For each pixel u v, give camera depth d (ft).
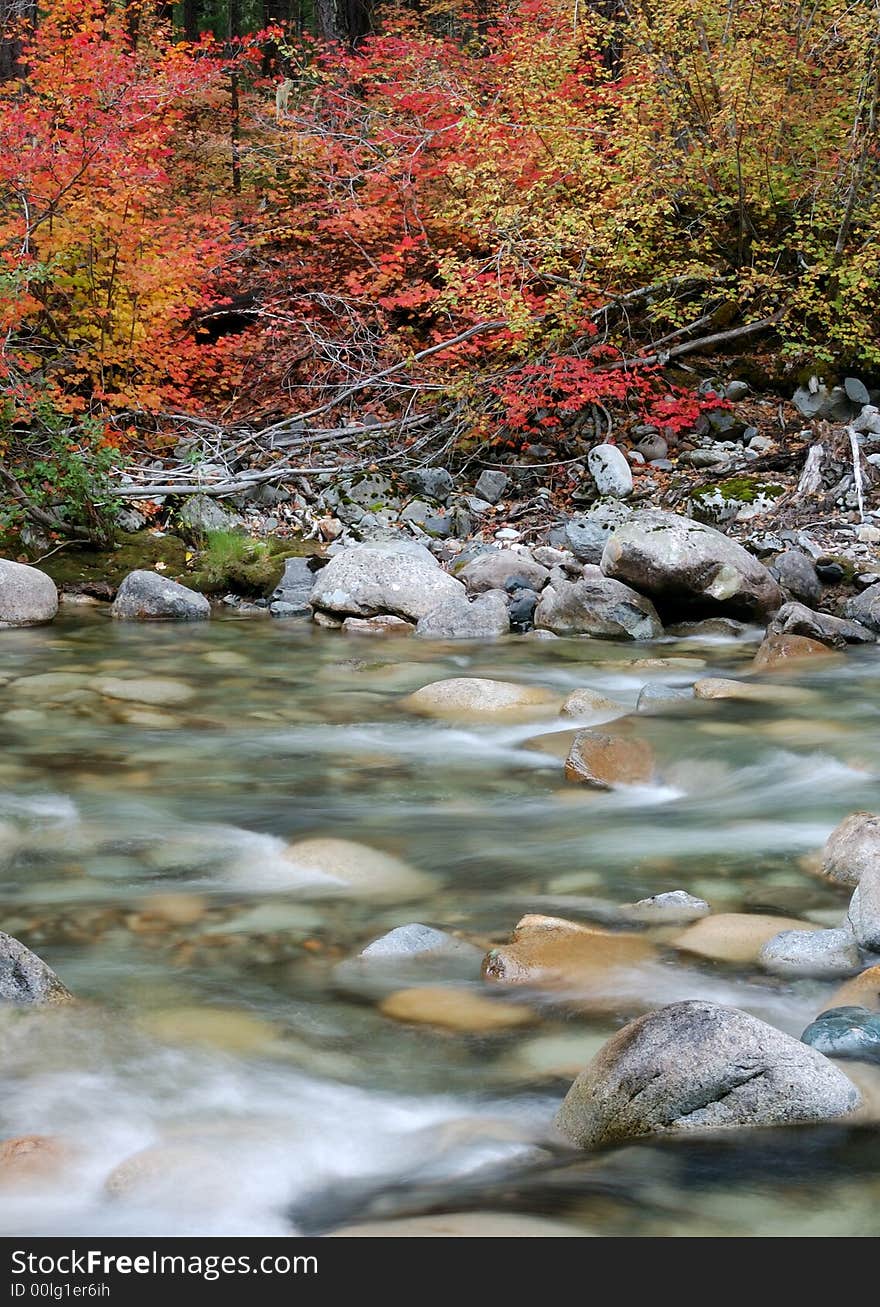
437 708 21.18
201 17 82.07
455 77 40.83
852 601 27.53
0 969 10.50
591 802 16.44
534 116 35.45
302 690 22.59
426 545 31.71
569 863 13.80
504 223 34.55
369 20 53.52
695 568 27.17
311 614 29.71
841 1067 9.07
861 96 35.01
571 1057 9.51
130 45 42.06
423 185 40.19
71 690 22.22
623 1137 8.41
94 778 17.26
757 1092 8.50
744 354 37.52
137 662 24.61
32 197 32.40
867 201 37.24
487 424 34.81
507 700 21.21
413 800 16.43
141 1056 9.53
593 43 37.73
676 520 28.22
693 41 35.27
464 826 15.26
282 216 42.42
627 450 34.96
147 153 34.88
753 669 24.08
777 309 37.88
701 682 21.47
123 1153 8.28
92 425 31.35
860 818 13.64
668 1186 7.82
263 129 44.96
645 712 19.95
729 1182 7.86
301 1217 7.69
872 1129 8.41
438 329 40.27
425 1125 8.66
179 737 19.49
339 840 14.30
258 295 40.60
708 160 36.17
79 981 10.85
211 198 45.01
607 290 36.78
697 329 38.09
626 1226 7.43
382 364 37.99
